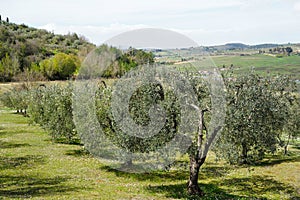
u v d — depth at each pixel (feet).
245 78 53.26
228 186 51.67
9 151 76.89
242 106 46.65
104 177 54.70
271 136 51.39
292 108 75.36
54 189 46.32
